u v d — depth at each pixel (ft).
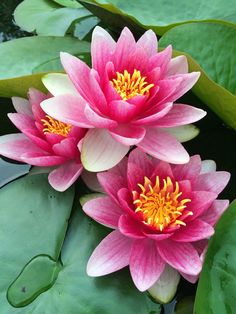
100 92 1.36
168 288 1.32
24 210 1.46
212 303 1.21
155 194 1.36
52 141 1.50
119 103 1.35
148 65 1.48
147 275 1.28
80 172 1.50
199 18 1.95
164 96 1.42
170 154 1.41
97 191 1.50
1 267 1.37
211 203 1.36
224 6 1.96
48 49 1.90
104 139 1.45
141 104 1.41
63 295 1.33
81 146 1.45
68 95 1.45
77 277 1.36
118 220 1.35
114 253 1.33
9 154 1.54
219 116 1.69
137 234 1.30
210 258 1.26
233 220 1.29
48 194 1.50
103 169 1.41
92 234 1.43
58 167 1.55
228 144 1.76
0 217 1.44
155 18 1.95
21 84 1.66
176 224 1.30
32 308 1.31
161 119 1.46
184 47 1.72
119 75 1.45
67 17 2.23
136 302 1.32
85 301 1.32
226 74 1.70
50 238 1.43
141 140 1.44
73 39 1.96
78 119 1.43
